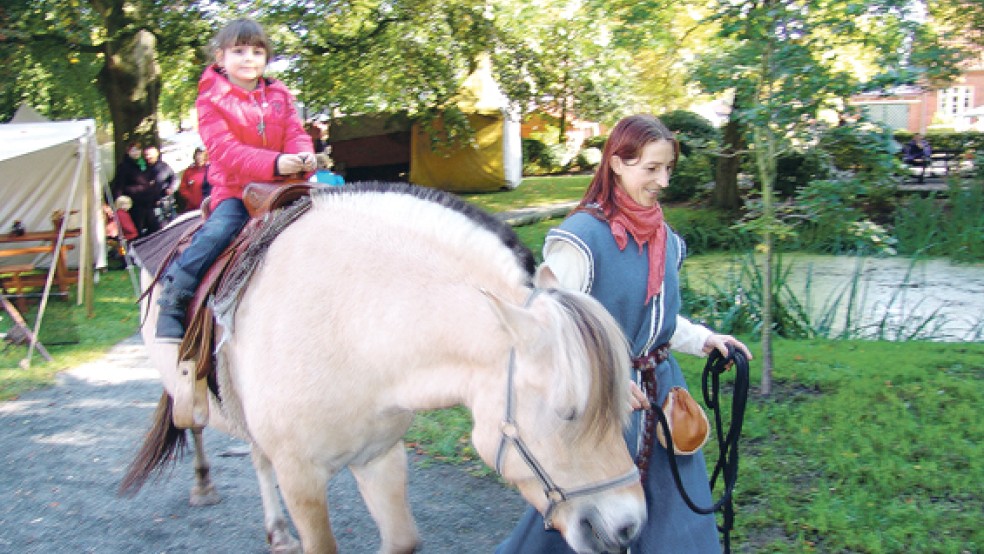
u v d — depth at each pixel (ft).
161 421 11.79
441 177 72.49
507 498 14.05
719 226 43.27
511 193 70.38
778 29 16.74
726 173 51.78
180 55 50.21
